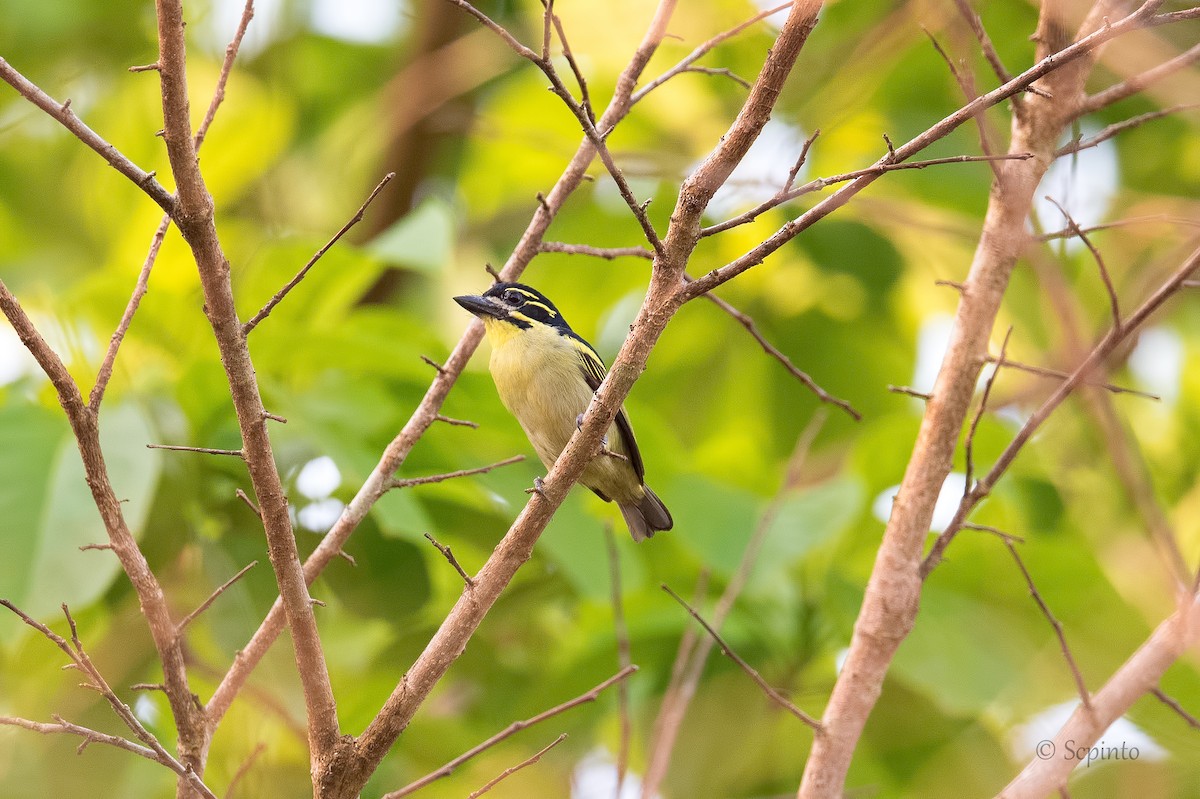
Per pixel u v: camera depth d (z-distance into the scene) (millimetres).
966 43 10180
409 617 11953
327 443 10422
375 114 16969
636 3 16391
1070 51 6422
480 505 11672
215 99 7078
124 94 16141
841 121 14383
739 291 16594
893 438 12609
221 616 10766
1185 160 15844
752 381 16641
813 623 11797
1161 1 6438
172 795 10891
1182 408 16156
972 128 14781
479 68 16797
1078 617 12195
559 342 11219
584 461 7230
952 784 11430
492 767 12352
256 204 16844
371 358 11125
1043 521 13766
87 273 14406
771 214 15320
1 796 10086
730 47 15797
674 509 11828
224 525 10930
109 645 10625
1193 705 10867
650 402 16891
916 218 15227
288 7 17672
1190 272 8016
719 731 11320
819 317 16375
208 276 6324
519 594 12430
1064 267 13875
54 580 9055
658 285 7008
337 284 11812
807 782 8133
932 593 11758
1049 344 13289
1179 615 7758
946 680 11047
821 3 6598
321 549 8305
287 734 11109
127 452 9641
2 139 15719
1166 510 14633
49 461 9594
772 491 14477
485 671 12773
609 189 16688
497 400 11836
